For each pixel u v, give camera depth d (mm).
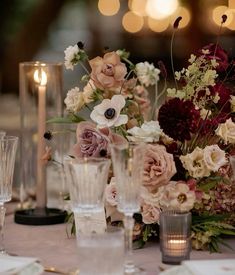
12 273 1192
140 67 1649
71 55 1525
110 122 1438
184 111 1400
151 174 1385
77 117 1540
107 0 4898
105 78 1491
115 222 1469
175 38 4941
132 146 1229
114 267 1196
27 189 1740
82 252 1193
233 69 1514
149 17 5000
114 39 5281
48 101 1707
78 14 5305
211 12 4758
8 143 1372
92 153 1450
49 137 1548
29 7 4406
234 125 1448
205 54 1496
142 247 1449
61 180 1733
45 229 1628
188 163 1407
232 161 1335
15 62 4297
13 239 1541
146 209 1408
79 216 1365
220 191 1449
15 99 4293
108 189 1440
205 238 1414
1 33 4383
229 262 1215
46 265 1349
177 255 1322
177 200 1396
